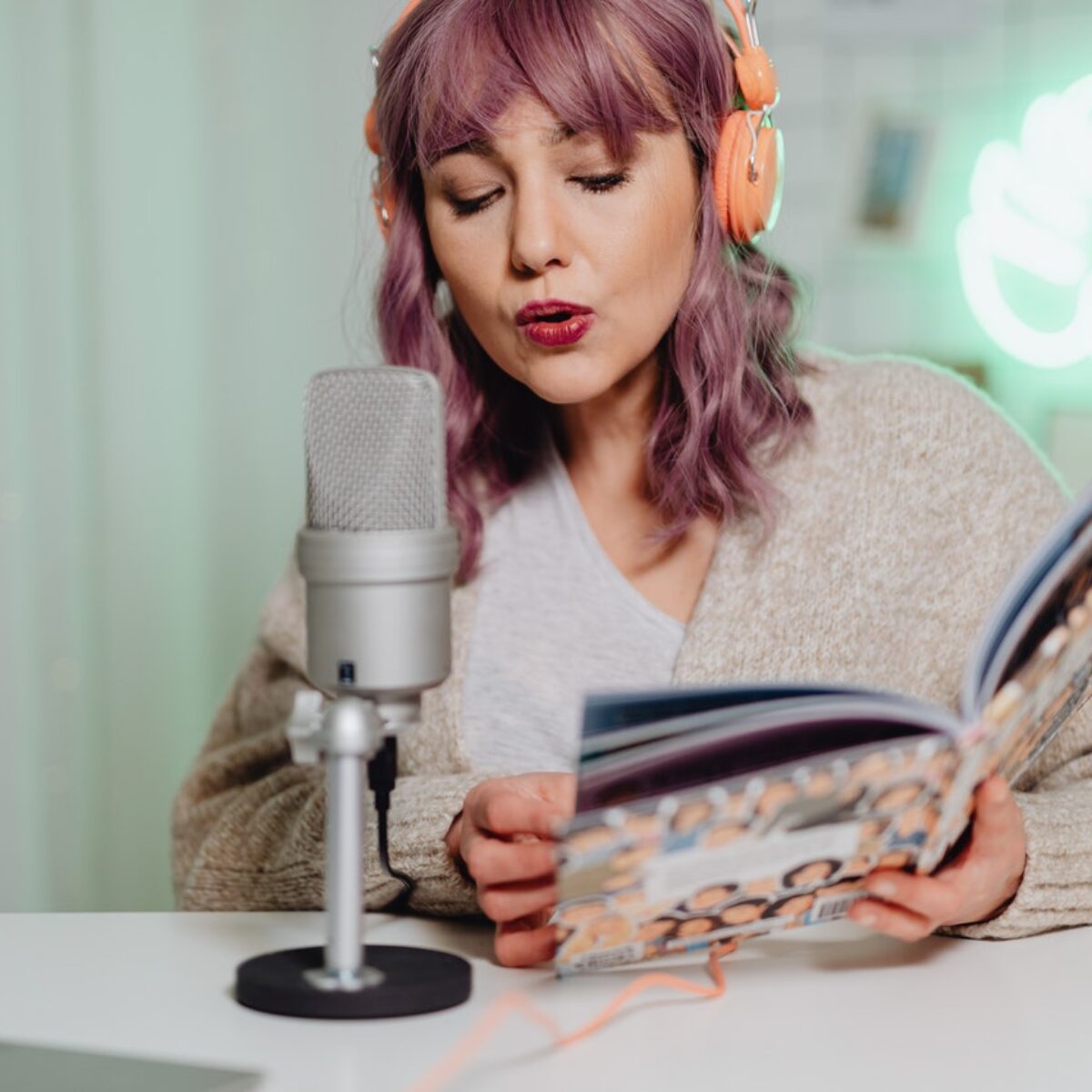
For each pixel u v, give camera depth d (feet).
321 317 8.50
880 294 8.57
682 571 4.20
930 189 8.45
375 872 3.40
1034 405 8.27
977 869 2.90
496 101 3.38
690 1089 2.30
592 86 3.34
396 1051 2.46
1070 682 2.80
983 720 2.44
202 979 2.86
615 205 3.49
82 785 8.25
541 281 3.51
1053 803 3.38
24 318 8.04
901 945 3.13
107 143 8.18
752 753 2.37
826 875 2.65
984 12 8.30
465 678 4.25
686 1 3.53
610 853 2.35
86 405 8.25
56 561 8.16
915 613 4.05
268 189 8.44
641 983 2.65
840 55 8.55
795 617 3.97
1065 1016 2.66
